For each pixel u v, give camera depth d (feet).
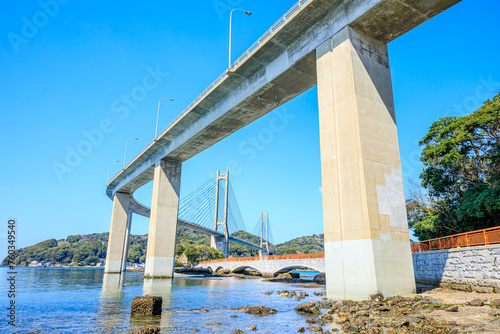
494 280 44.16
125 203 211.82
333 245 55.88
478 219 69.46
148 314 37.83
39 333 28.66
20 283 99.04
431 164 85.46
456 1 58.29
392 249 52.54
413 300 43.62
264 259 155.22
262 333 28.04
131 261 509.35
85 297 58.80
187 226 318.24
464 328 26.50
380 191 54.75
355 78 59.41
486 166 73.97
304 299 57.62
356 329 28.68
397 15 60.90
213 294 66.85
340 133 59.00
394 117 62.90
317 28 71.00
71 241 586.45
